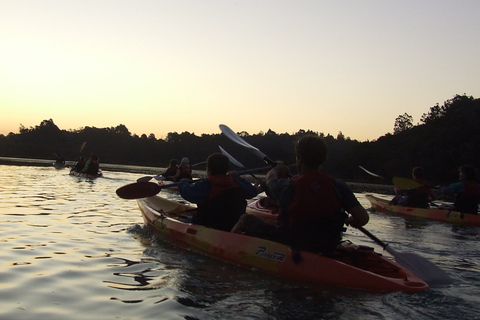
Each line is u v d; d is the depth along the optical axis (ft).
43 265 12.85
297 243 12.28
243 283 11.78
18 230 17.88
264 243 13.28
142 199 24.43
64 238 16.78
